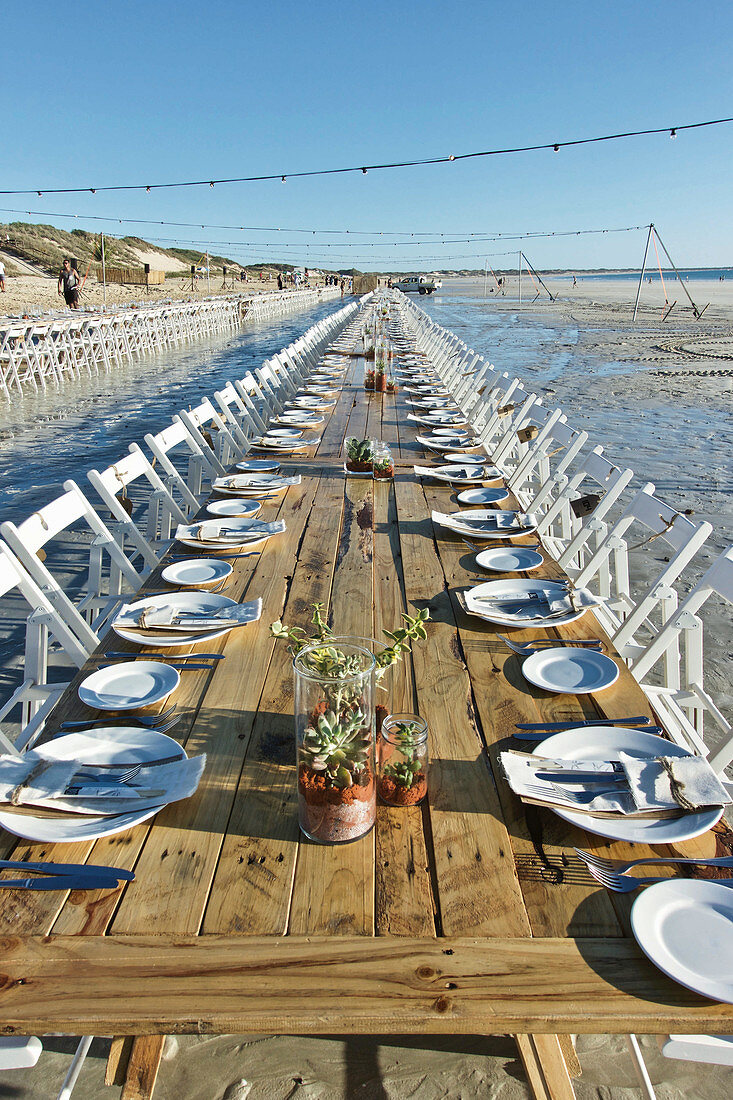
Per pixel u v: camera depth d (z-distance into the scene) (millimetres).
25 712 2439
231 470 4195
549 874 1254
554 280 129000
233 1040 1872
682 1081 1780
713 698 3434
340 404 6566
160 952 1098
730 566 2312
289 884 1232
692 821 1302
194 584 2475
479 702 1794
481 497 3531
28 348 12609
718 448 8477
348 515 3332
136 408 10766
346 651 1323
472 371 7809
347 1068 1807
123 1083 1309
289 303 33875
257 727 1682
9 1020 988
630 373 14883
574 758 1511
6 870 1258
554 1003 1015
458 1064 1815
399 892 1220
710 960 1059
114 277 37312
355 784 1287
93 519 3207
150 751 1527
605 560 3471
